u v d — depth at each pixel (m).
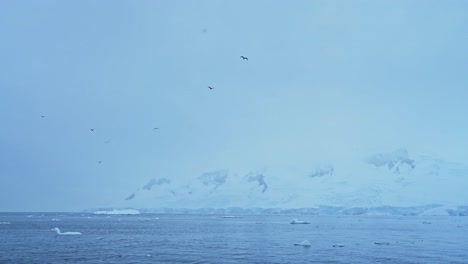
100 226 120.31
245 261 45.56
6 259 46.69
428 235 86.62
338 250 56.34
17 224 129.38
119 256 49.41
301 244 63.50
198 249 57.47
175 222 154.25
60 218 196.88
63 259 46.69
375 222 161.75
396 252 54.16
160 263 43.88
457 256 50.31
